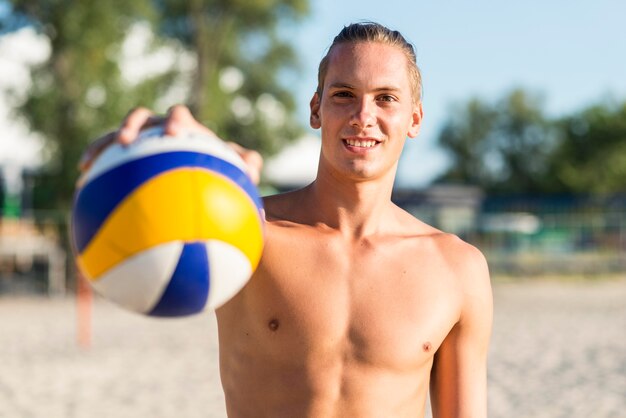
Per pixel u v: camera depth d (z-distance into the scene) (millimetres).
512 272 27469
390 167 2295
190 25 29766
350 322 2205
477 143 66188
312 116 2393
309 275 2225
